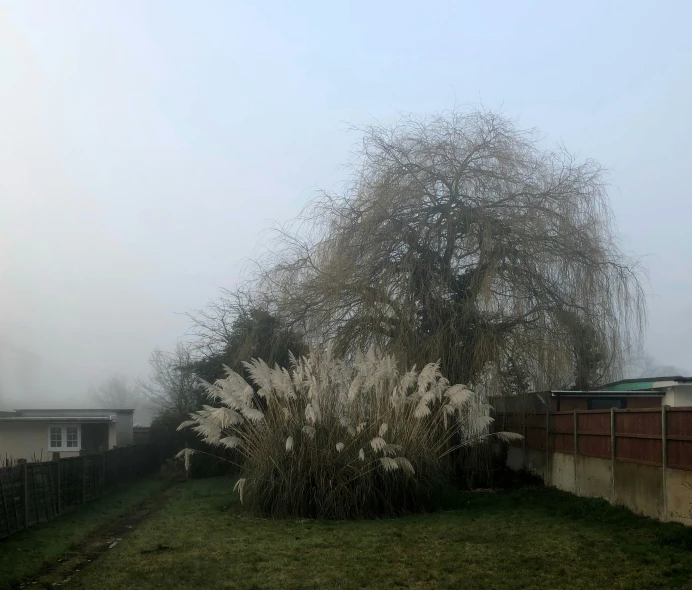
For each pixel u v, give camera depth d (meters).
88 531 11.52
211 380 24.86
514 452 18.16
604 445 12.51
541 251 15.95
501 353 15.74
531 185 16.80
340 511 12.12
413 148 17.64
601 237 16.62
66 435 27.03
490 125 18.52
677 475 9.91
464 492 15.45
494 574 7.57
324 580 7.51
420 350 15.85
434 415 13.88
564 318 15.76
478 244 16.20
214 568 8.11
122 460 20.22
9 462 11.84
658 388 16.77
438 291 16.36
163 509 14.12
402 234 16.83
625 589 6.75
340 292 16.91
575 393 15.64
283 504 12.31
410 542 9.46
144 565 8.32
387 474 12.38
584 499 12.83
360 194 17.53
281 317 18.72
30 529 11.62
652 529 9.70
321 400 12.84
